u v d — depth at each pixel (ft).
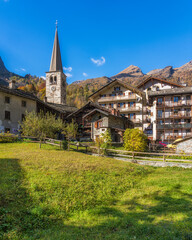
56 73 212.84
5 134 85.71
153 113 159.84
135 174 49.80
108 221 24.08
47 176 37.27
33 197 28.35
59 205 27.55
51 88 213.25
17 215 23.88
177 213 25.18
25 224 22.43
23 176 36.17
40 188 31.48
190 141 77.36
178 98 146.72
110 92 163.84
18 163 44.70
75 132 114.73
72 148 78.69
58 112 141.90
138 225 22.22
